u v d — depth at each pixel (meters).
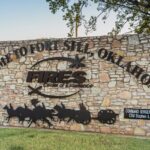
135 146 14.14
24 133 16.91
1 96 19.77
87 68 17.78
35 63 19.00
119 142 14.86
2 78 19.78
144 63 16.69
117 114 17.09
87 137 15.94
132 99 16.84
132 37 16.95
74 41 18.11
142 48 16.73
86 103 17.73
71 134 16.70
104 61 17.45
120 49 17.16
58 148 13.74
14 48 19.55
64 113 18.16
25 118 19.09
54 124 18.38
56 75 18.45
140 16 27.81
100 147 13.91
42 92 18.77
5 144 14.40
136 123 16.72
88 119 17.62
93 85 17.61
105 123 17.28
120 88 17.09
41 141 15.00
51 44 18.64
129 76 16.95
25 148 13.74
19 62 19.41
